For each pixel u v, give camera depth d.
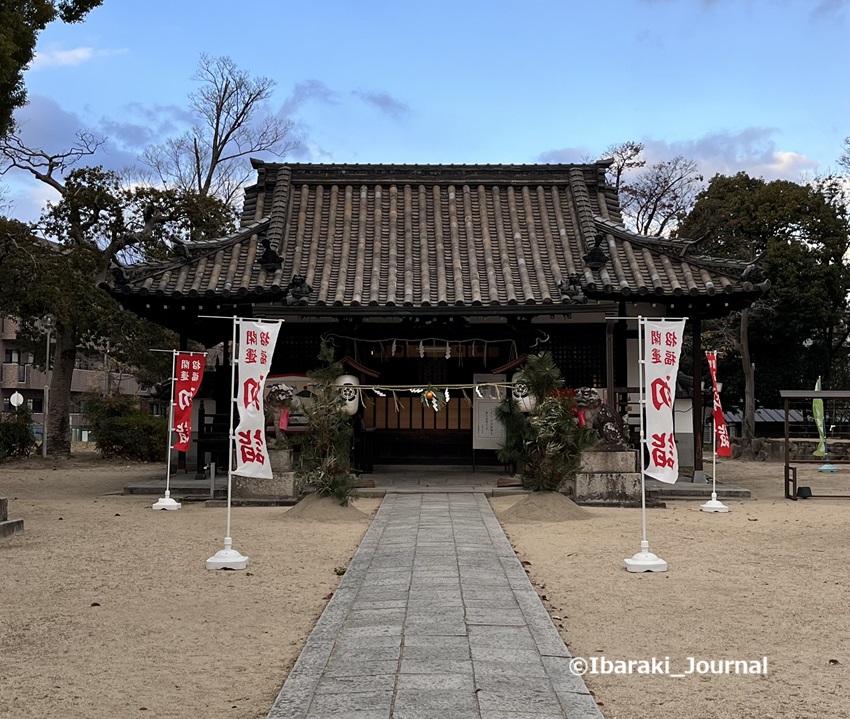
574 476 14.95
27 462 28.12
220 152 36.69
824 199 37.47
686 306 17.66
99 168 27.17
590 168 21.55
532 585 8.59
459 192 21.69
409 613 7.34
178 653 6.37
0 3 16.12
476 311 17.31
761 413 42.69
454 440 20.73
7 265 24.80
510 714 4.89
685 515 14.63
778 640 6.72
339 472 14.22
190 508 15.56
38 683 5.67
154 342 29.83
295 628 7.10
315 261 18.78
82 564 9.88
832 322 37.75
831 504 16.52
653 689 5.58
